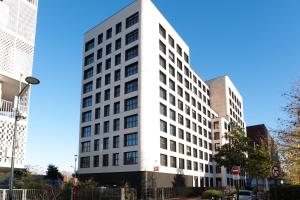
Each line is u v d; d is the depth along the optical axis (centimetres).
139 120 4944
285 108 1961
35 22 3128
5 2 2833
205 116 7962
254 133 10944
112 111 5438
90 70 6256
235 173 2706
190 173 6272
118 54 5678
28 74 2934
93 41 6388
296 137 1936
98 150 5497
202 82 8212
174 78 6150
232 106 9619
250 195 3609
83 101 6169
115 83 5550
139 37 5344
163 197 4769
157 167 4825
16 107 1881
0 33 2739
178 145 5925
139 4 5534
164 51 5903
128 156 4991
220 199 4019
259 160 4781
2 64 2716
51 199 3138
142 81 5100
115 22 5950
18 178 3597
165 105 5606
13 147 1838
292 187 2173
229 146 5562
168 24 6209
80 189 3409
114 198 3378
